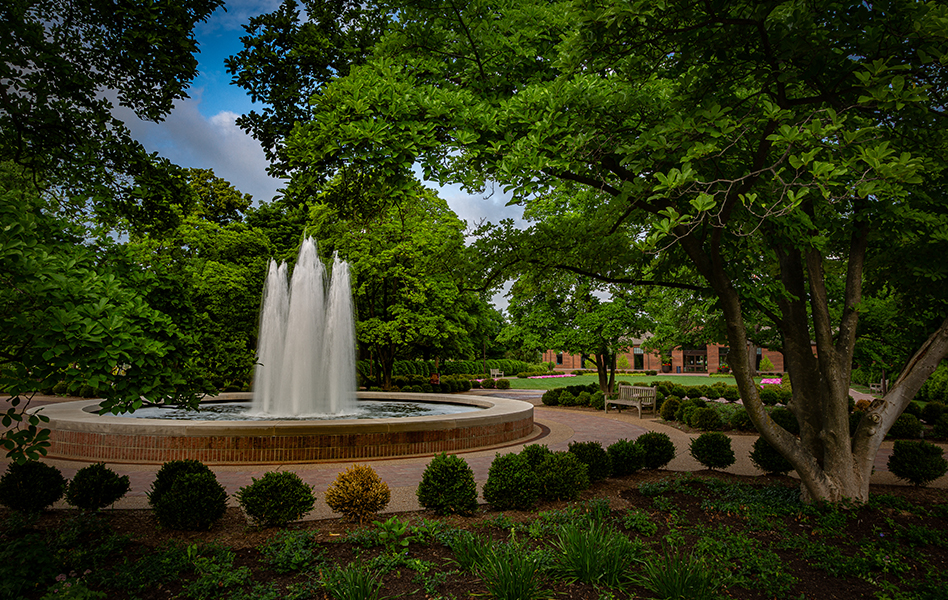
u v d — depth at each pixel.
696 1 4.98
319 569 4.61
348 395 17.45
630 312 21.48
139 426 10.11
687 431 15.17
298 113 8.14
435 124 5.62
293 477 6.01
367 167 5.80
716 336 15.68
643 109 5.93
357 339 26.41
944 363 10.62
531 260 8.37
